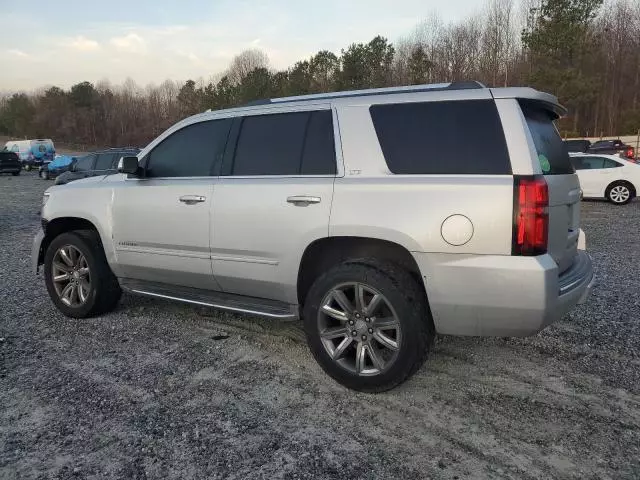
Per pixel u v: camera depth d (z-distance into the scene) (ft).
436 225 10.20
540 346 13.76
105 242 15.38
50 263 16.46
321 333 11.61
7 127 325.83
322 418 10.43
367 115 11.57
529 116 10.92
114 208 15.06
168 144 14.64
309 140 12.20
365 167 11.27
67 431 10.03
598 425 10.05
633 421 10.18
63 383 11.98
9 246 30.53
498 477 8.59
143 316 16.53
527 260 9.72
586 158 50.67
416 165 10.81
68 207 16.07
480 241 9.93
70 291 16.38
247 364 12.89
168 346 14.07
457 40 141.18
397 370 10.73
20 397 11.35
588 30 129.29
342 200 11.23
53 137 274.77
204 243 13.33
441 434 9.84
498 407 10.77
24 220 43.37
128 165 14.34
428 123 10.92
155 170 14.78
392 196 10.71
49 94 285.23
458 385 11.72
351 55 146.72
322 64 165.27
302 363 12.93
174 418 10.46
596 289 19.02
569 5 121.80
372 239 11.11
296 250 11.85
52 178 99.91
